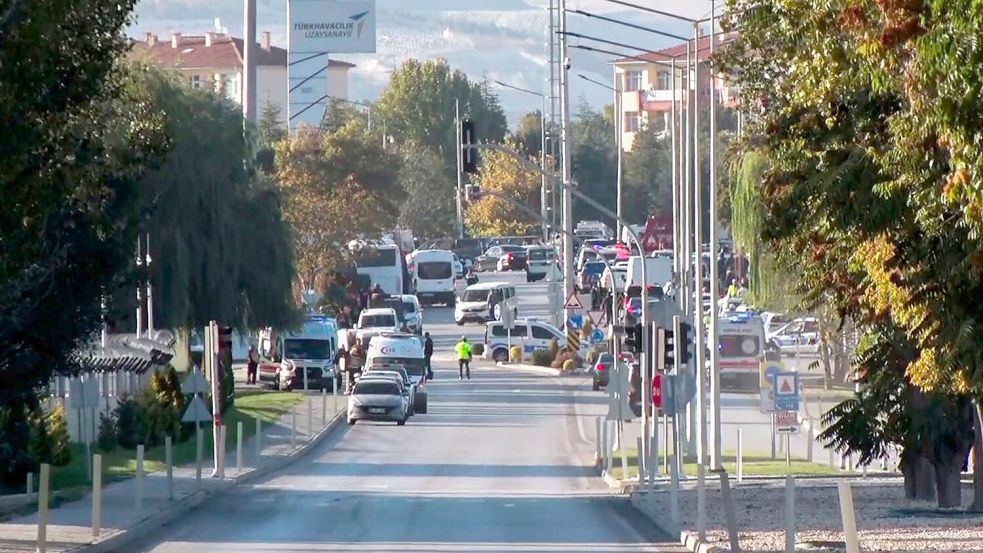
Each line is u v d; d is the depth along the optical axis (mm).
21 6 55750
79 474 128125
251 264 190125
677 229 170000
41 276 87875
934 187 54562
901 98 59594
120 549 82188
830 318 126000
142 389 177750
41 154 62938
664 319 117688
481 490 127375
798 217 69312
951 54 45688
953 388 72188
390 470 149375
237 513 104938
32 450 122375
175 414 174000
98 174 73500
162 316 182750
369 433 194000
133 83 121500
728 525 71812
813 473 144000
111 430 158250
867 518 96688
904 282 63094
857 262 68500
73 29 62688
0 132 57000
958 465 104875
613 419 141500
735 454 165250
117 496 112375
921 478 111875
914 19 49875
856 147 64438
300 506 110625
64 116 64250
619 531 91938
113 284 100375
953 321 62719
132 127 87438
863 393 105438
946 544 76250
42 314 91625
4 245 62062
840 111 65000
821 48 59812
